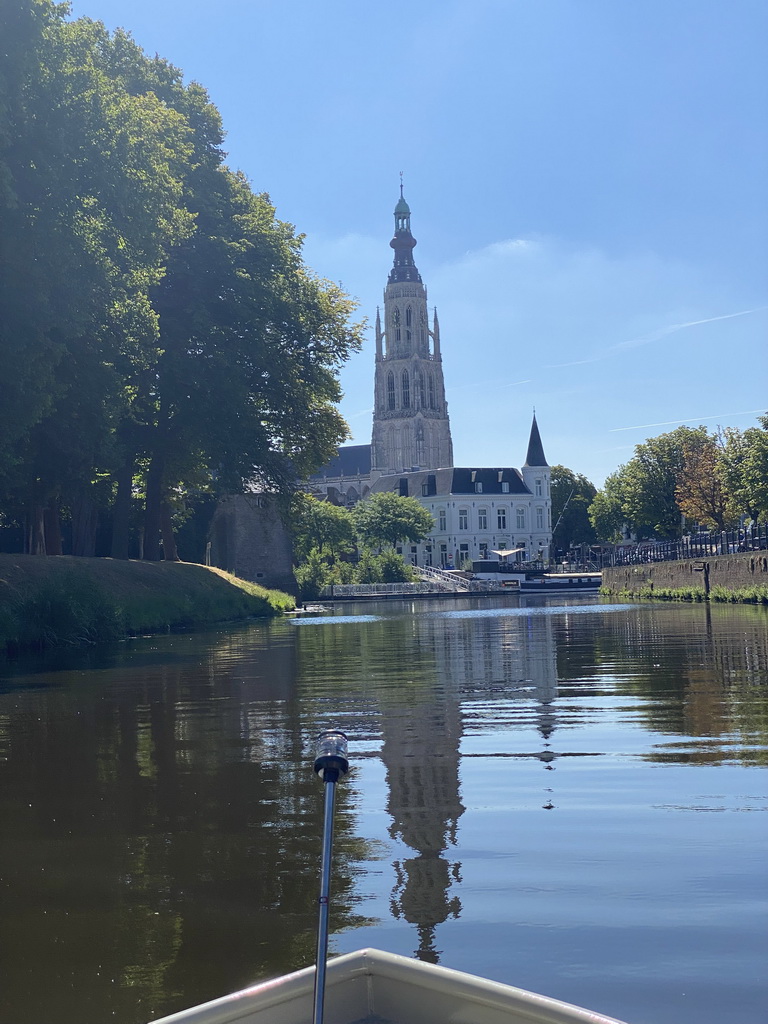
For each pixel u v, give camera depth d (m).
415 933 6.08
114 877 7.30
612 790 9.42
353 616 55.12
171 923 6.39
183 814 9.02
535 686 17.42
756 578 49.66
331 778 4.11
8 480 34.66
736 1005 5.05
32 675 21.27
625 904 6.45
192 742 12.51
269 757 11.43
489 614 51.06
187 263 44.97
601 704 14.88
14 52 27.19
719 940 5.84
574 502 193.75
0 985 5.56
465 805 9.04
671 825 8.18
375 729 13.06
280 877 7.21
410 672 20.39
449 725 13.23
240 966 5.73
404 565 116.25
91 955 5.91
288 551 85.12
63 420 33.22
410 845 7.87
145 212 32.41
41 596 29.33
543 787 9.62
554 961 5.62
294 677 19.88
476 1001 3.78
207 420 45.38
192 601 45.56
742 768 10.22
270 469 52.62
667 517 101.38
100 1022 5.11
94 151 29.92
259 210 50.03
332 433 54.50
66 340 30.89
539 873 7.09
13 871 7.48
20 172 27.61
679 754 10.98
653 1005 5.07
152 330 37.19
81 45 31.05
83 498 47.59
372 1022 3.95
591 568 125.25
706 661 20.91
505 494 186.88
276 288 48.16
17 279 26.73
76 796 9.78
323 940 3.89
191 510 74.50
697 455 88.25
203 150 48.66
